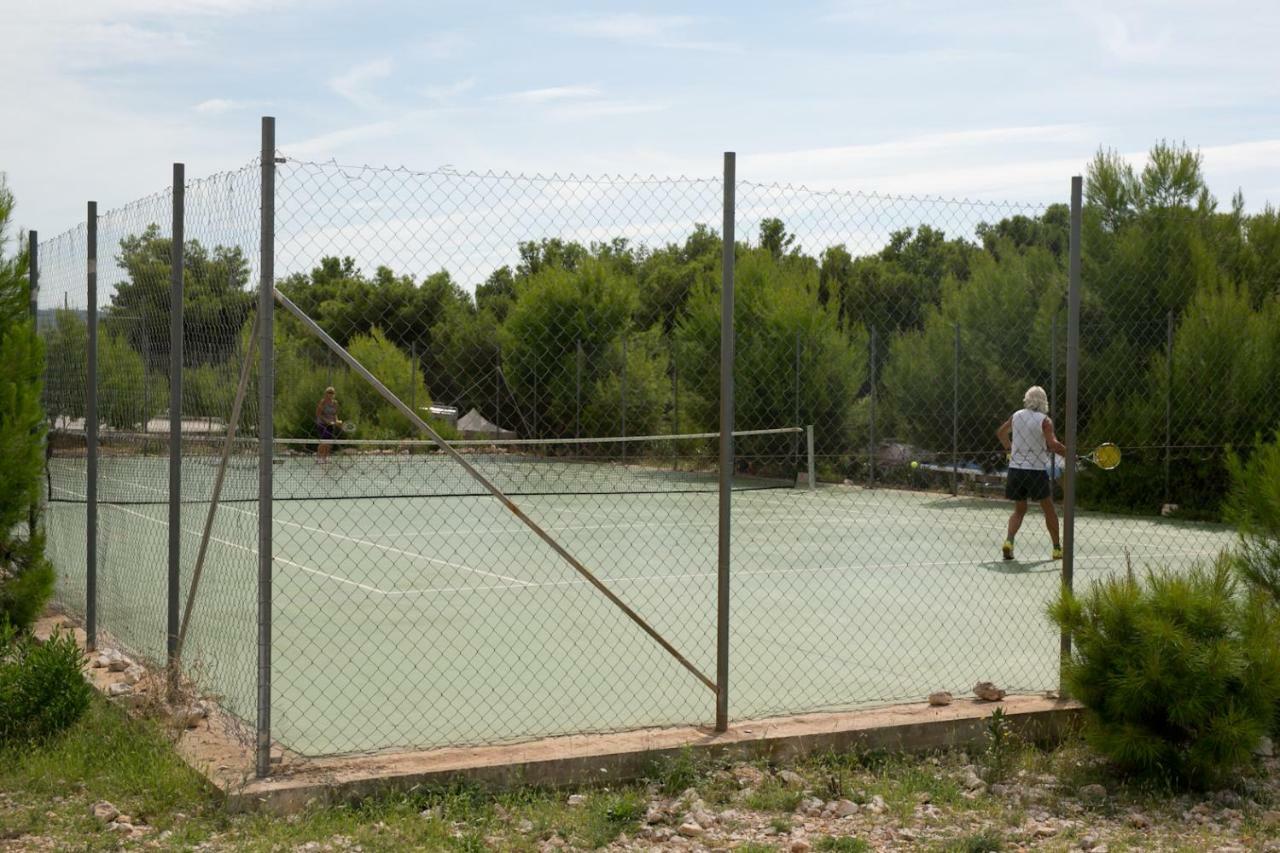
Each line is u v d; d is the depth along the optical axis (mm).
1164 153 18938
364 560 13242
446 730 5961
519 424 13484
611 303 10133
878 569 12500
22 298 8484
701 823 4824
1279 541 6637
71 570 9133
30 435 8094
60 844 4465
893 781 5406
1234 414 17000
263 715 4953
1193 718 5430
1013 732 5895
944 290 20469
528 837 4598
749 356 17875
